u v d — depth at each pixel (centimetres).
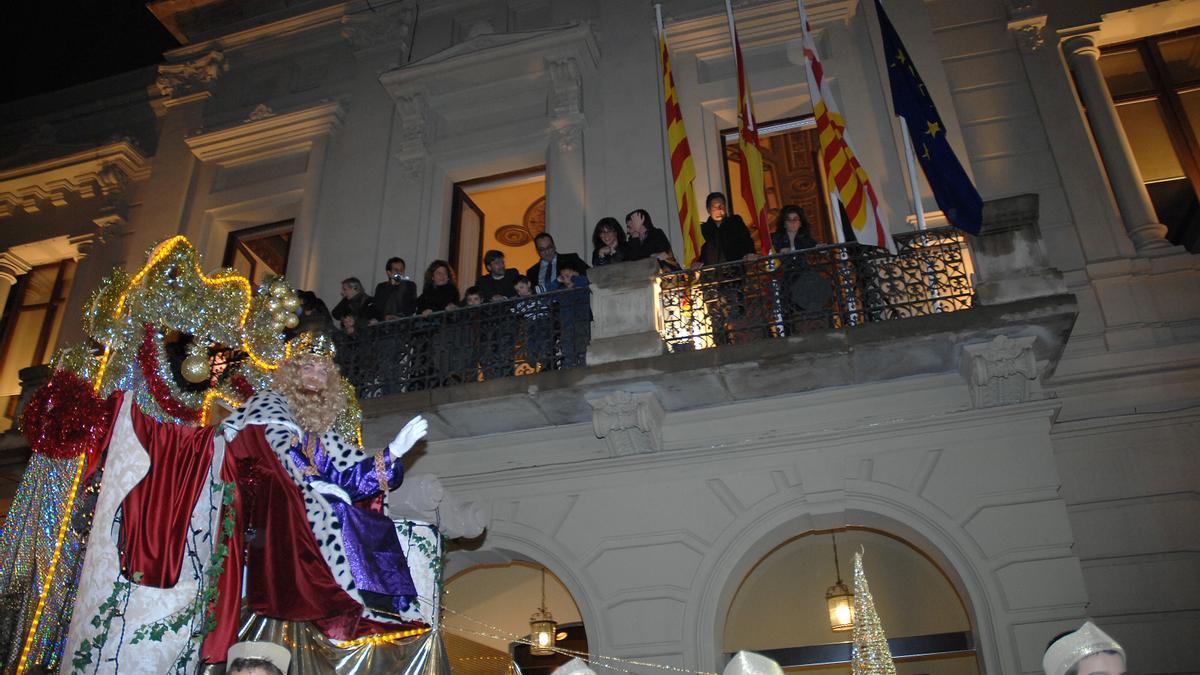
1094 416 815
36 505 352
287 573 346
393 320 921
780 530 807
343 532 358
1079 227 920
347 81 1284
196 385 495
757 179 924
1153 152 991
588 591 801
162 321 396
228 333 413
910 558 1059
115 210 1277
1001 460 767
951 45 1064
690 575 787
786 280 848
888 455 794
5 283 1288
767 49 1112
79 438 346
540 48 1152
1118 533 768
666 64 1035
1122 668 274
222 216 1238
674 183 999
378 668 363
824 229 1060
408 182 1150
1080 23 1047
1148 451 795
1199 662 712
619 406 818
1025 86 1020
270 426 362
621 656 769
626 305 847
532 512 848
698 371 793
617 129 1092
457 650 630
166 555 334
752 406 845
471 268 1157
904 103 897
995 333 761
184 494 347
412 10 1299
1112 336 852
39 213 1327
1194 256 878
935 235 846
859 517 798
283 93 1305
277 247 1231
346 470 367
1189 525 761
